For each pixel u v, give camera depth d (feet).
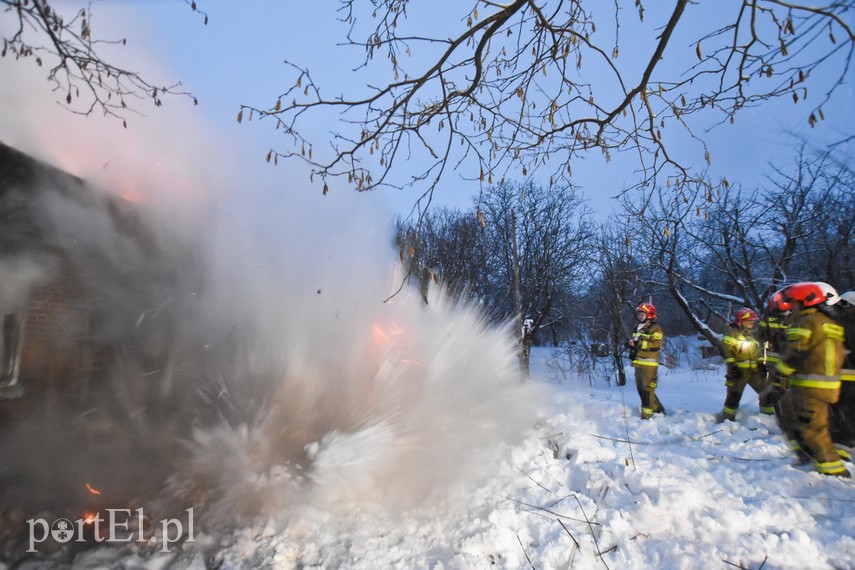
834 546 9.89
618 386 42.11
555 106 13.37
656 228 36.29
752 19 9.91
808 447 13.80
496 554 10.35
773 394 19.61
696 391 34.06
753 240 36.58
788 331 14.53
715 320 53.52
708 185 13.10
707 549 9.86
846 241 32.24
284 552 10.61
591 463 14.84
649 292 44.91
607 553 10.08
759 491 12.65
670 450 16.97
